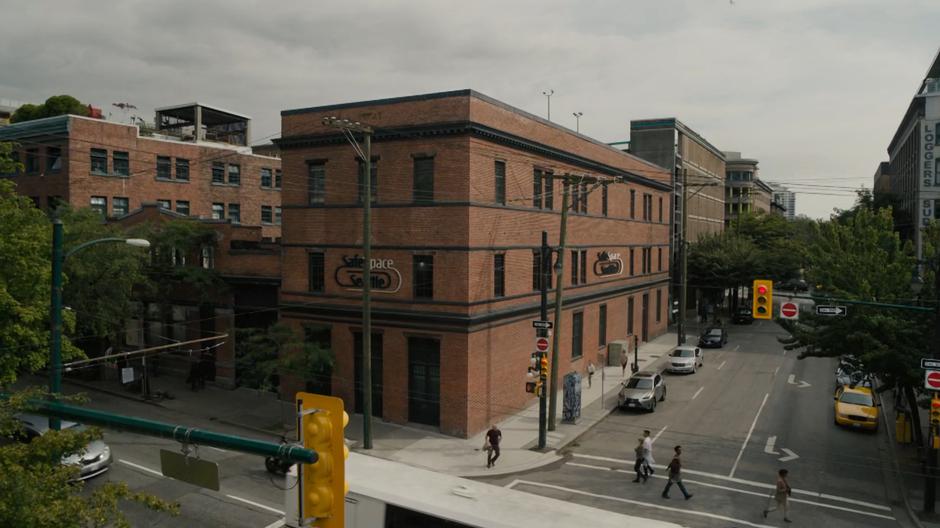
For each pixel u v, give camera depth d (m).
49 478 9.41
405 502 11.63
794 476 22.17
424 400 27.48
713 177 75.12
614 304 43.12
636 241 47.41
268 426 26.92
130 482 19.91
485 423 27.56
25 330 18.75
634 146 59.44
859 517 18.80
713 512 18.91
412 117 27.22
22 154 45.06
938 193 56.00
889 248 25.45
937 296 20.08
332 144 29.25
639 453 21.50
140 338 36.22
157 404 30.16
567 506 11.48
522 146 30.17
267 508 18.02
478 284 26.95
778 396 34.31
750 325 64.44
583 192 33.16
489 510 11.26
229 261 32.84
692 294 67.81
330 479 5.82
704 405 32.41
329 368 29.52
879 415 30.77
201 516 17.39
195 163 51.69
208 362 33.81
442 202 26.70
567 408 28.80
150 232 32.44
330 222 29.30
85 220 28.95
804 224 110.12
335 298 29.20
